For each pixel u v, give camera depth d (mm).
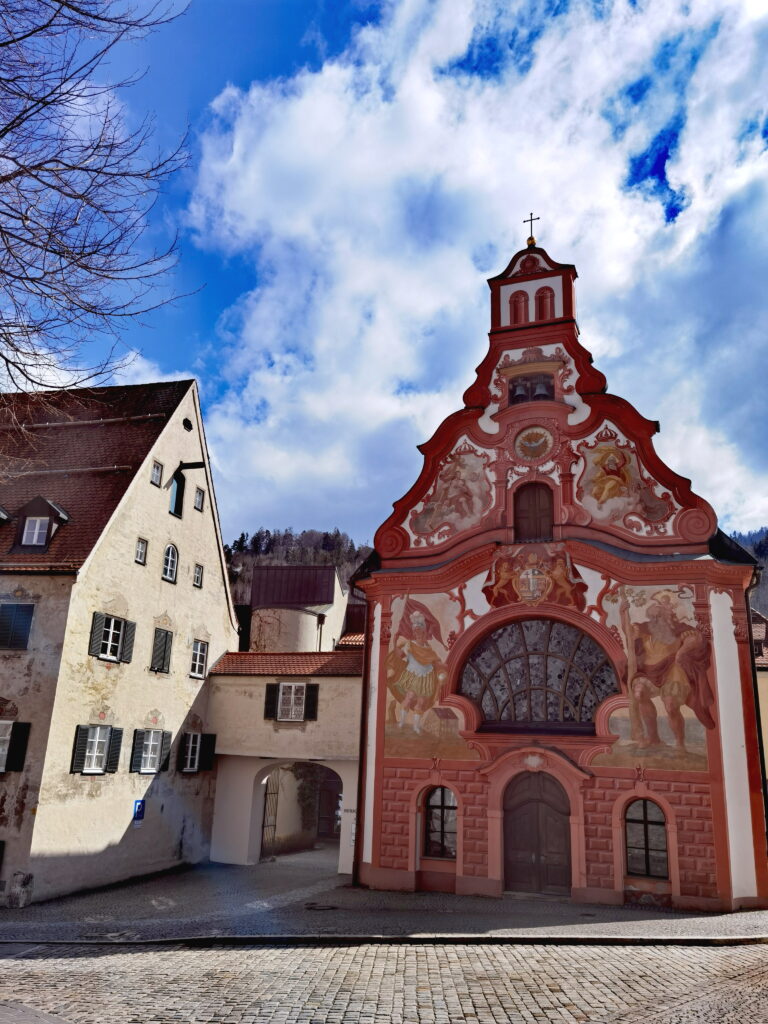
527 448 25703
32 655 23141
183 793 28719
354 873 24297
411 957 14430
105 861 24453
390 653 25312
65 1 6328
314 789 38406
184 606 29891
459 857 23062
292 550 150875
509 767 23125
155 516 28328
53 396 8172
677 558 22969
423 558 25984
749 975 12695
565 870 22297
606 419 25125
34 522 25438
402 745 24453
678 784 21500
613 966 13508
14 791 22094
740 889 20516
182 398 30609
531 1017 10367
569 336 26453
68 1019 10062
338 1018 10305
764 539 107750
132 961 14398
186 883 25562
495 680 24297
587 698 23203
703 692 21891
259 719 29781
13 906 21125
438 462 26828
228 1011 10617
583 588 23641
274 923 18125
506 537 25031
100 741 24656
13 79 6559
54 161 6898
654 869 21375
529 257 27922
